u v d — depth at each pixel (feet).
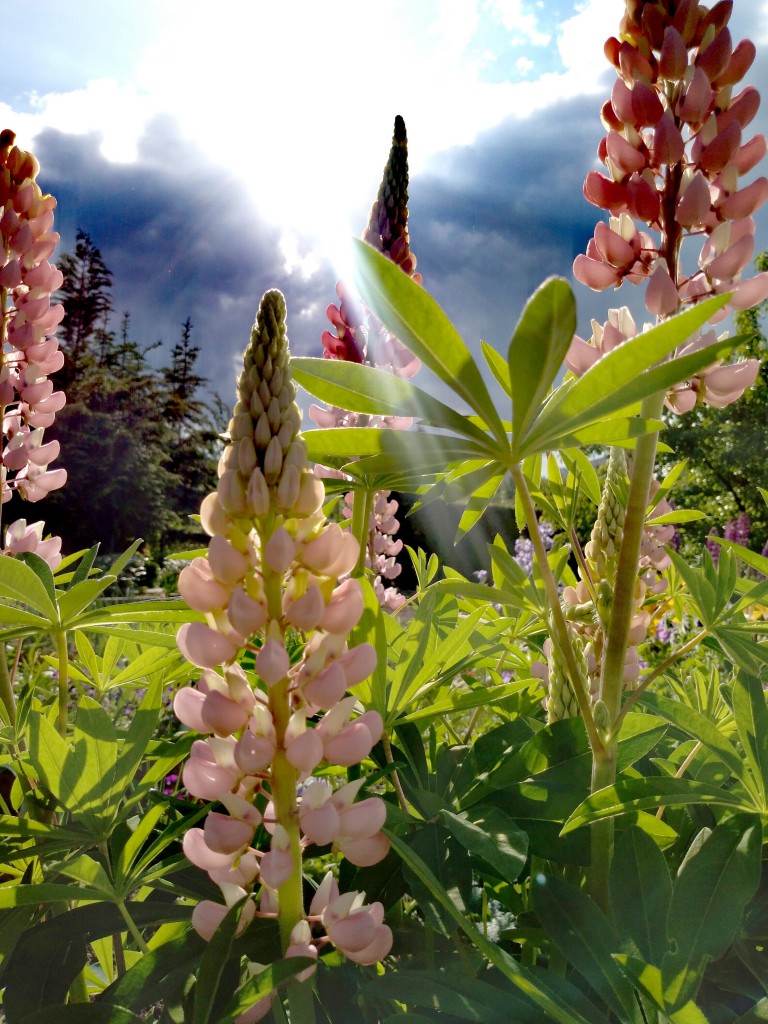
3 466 1.68
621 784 0.89
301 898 0.76
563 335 0.74
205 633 0.72
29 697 1.31
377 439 0.89
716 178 1.01
